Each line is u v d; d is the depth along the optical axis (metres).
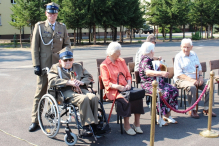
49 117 4.28
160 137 4.41
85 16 23.75
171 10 31.03
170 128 4.83
